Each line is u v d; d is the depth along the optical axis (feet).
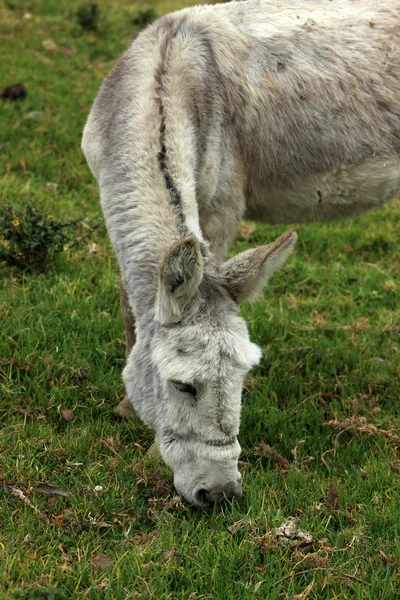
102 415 20.80
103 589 14.42
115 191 17.90
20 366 21.68
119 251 17.83
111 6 60.95
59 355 22.48
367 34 21.85
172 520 16.53
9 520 16.20
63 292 25.73
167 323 15.03
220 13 21.12
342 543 16.31
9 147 37.32
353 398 22.80
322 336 25.85
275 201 22.52
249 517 16.63
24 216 27.48
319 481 18.63
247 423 21.08
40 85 45.03
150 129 17.79
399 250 33.53
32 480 17.54
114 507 17.11
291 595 14.76
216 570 15.01
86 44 53.06
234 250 32.50
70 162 36.99
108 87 20.13
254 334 25.55
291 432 21.03
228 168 20.62
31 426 19.56
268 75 20.99
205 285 15.24
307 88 21.20
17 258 27.20
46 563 14.94
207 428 15.06
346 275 30.89
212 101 19.70
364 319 27.22
